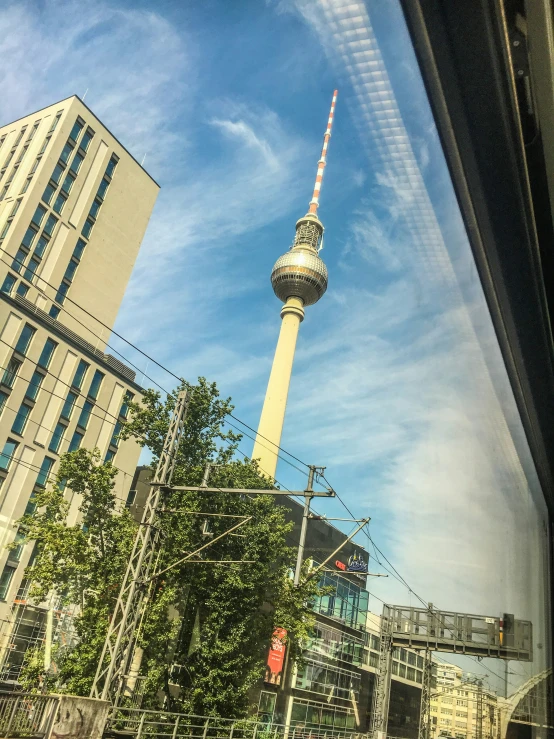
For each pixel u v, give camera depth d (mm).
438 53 1633
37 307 39000
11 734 12680
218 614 24781
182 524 24609
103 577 23656
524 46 1658
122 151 45750
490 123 1795
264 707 31344
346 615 40344
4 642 30875
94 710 14789
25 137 38969
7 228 36969
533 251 2150
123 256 47125
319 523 38062
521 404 2592
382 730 28719
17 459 36344
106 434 43625
